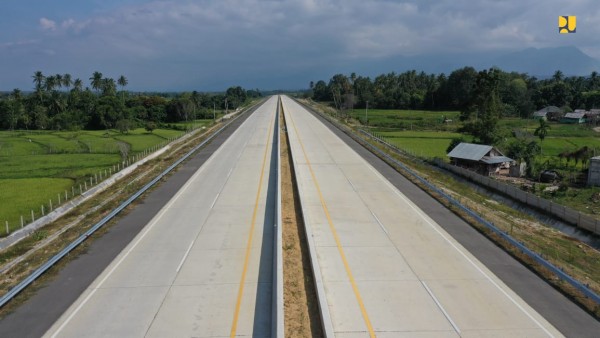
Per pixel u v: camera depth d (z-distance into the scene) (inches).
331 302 604.4
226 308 585.0
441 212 1010.1
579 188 1493.6
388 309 587.8
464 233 876.6
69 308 583.2
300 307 590.6
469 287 652.7
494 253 780.6
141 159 1721.2
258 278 670.5
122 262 725.3
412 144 2411.4
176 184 1250.0
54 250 791.1
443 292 636.1
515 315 578.9
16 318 560.1
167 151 1941.4
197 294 621.3
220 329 538.0
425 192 1183.6
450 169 1700.3
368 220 946.7
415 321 560.1
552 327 553.3
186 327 541.6
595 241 971.3
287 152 1782.7
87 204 1124.5
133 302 599.2
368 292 633.0
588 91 5418.3
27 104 4028.1
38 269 672.4
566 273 713.0
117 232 864.9
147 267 706.8
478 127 2269.9
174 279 665.6
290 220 938.1
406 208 1035.3
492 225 887.7
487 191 1421.0
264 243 808.9
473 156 1732.3
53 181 1473.9
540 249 858.1
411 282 665.0
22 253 790.5
